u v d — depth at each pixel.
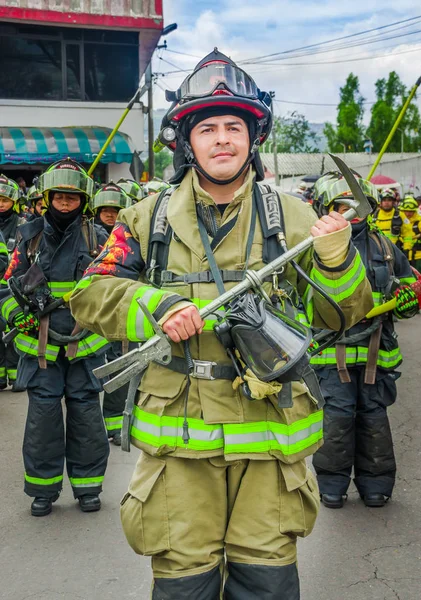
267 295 2.28
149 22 17.42
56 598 3.56
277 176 42.88
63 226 4.59
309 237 2.24
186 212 2.42
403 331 11.04
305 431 2.37
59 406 4.55
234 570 2.36
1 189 7.89
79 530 4.34
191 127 2.43
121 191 6.57
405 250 13.83
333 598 3.51
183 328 2.14
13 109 17.61
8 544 4.16
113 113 18.25
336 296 2.29
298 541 4.12
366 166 33.50
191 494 2.32
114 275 2.43
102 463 4.64
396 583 3.64
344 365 4.38
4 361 8.00
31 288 4.36
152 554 2.33
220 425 2.32
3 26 17.44
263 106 2.41
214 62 2.43
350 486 4.98
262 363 2.17
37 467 4.50
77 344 4.47
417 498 4.72
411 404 6.95
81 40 17.95
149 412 2.36
